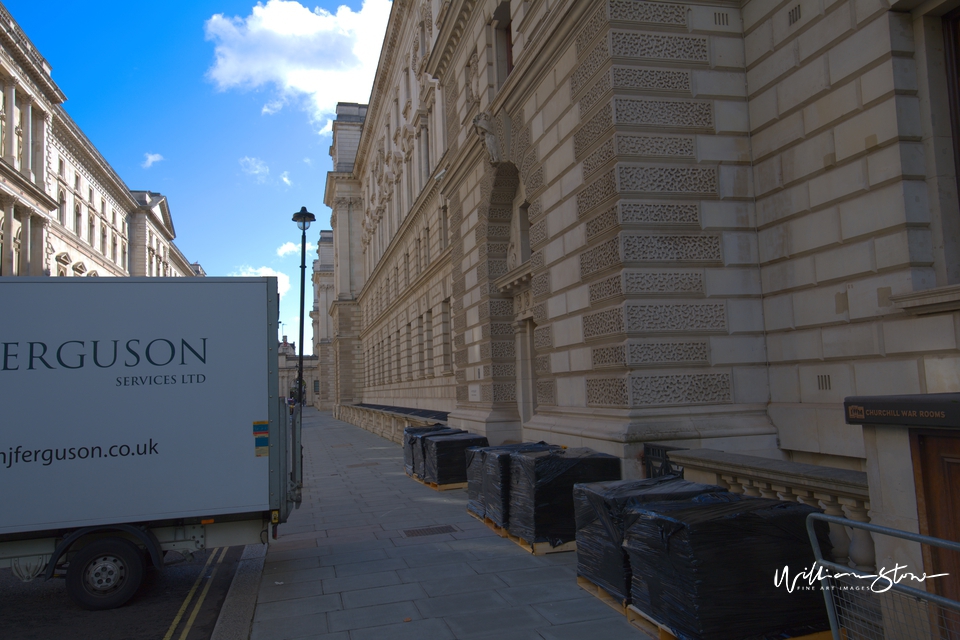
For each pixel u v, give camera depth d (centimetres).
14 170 3847
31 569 674
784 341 843
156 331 707
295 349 12412
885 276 696
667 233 862
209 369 714
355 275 5972
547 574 701
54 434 670
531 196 1179
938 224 665
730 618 442
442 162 2155
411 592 669
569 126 1002
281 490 726
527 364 1444
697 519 458
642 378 839
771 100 857
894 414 393
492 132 1361
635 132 867
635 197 859
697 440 820
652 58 881
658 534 485
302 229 2075
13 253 4006
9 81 4016
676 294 855
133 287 707
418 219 2805
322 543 917
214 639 558
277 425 725
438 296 2461
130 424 689
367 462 2008
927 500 382
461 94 1656
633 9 884
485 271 1501
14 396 665
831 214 764
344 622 593
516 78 1195
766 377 874
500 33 1417
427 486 1415
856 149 727
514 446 987
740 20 916
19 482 658
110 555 684
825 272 773
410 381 3133
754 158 892
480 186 1540
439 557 800
